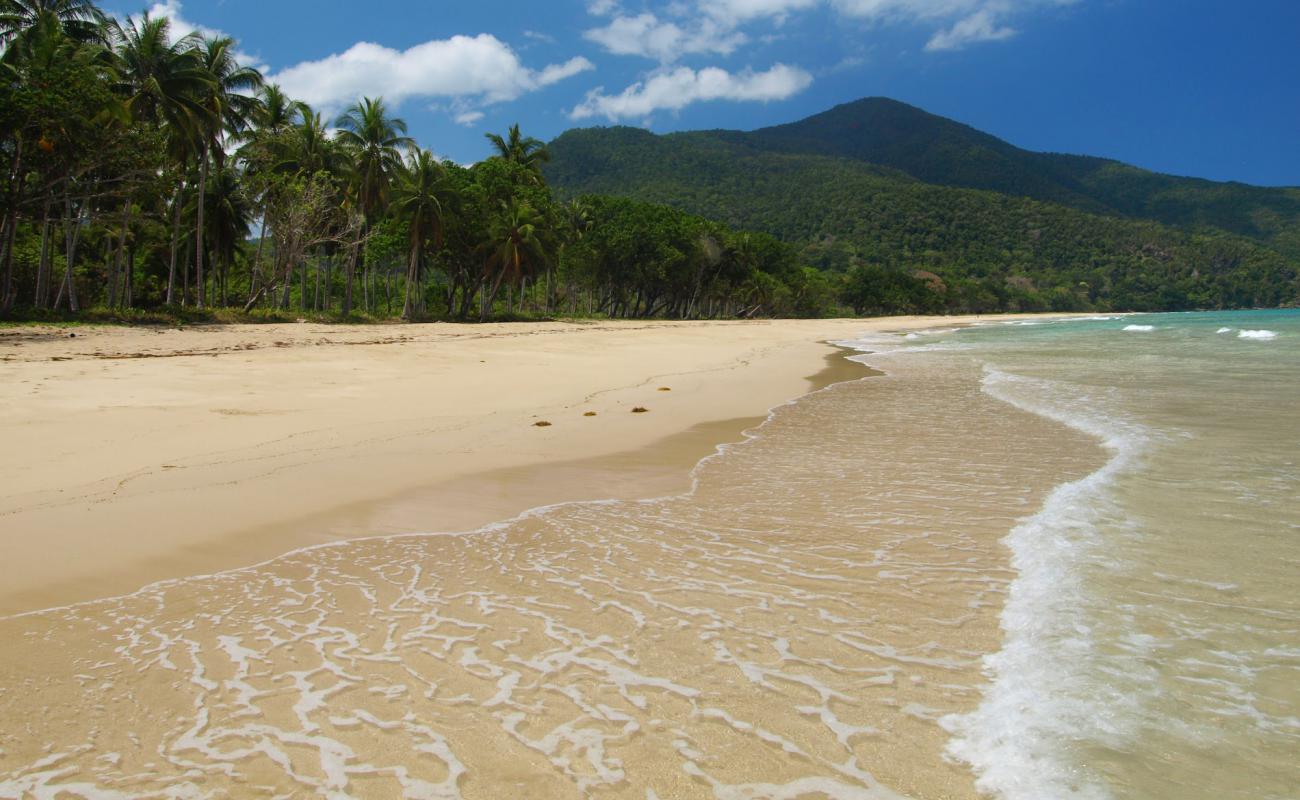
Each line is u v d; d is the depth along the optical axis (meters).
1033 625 4.08
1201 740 3.03
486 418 11.20
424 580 4.88
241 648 3.88
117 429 9.34
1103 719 3.18
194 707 3.31
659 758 2.93
